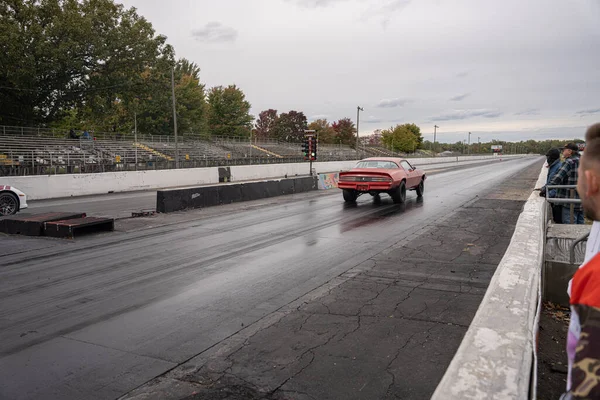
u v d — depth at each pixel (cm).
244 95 7600
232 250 767
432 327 412
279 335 403
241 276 603
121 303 497
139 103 4378
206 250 768
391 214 1198
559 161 779
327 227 998
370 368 335
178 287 555
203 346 383
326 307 475
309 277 595
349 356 356
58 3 3441
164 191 1259
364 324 424
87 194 1989
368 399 292
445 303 479
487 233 895
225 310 473
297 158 5038
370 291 528
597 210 127
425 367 334
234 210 1316
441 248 760
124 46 3819
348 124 9419
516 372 138
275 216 1184
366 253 732
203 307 482
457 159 7912
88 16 3575
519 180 2622
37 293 533
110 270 637
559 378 314
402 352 361
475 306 468
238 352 369
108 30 3822
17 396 304
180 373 335
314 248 777
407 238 855
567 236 454
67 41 3400
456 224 1015
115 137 4409
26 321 444
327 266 652
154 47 4025
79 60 3462
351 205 1420
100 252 754
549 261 459
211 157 4459
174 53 4325
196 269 641
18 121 3656
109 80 3812
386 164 1521
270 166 3384
